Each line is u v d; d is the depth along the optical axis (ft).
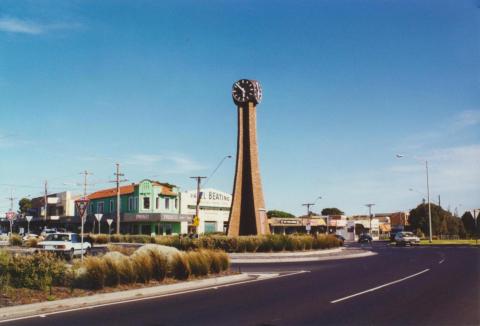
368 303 46.83
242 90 162.40
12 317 41.27
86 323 38.34
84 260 58.49
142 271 62.39
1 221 367.25
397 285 61.16
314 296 52.39
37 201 344.69
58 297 50.21
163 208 256.32
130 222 254.06
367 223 390.42
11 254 57.72
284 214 434.30
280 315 41.14
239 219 158.20
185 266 68.39
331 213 529.86
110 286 58.08
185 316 41.19
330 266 97.14
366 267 92.27
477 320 37.96
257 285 64.03
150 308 45.55
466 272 77.82
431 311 41.96
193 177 190.49
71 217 287.28
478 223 171.73
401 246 208.95
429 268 87.10
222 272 77.56
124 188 271.69
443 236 337.72
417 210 348.59
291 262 112.06
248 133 162.30
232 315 41.42
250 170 160.35
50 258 57.98
